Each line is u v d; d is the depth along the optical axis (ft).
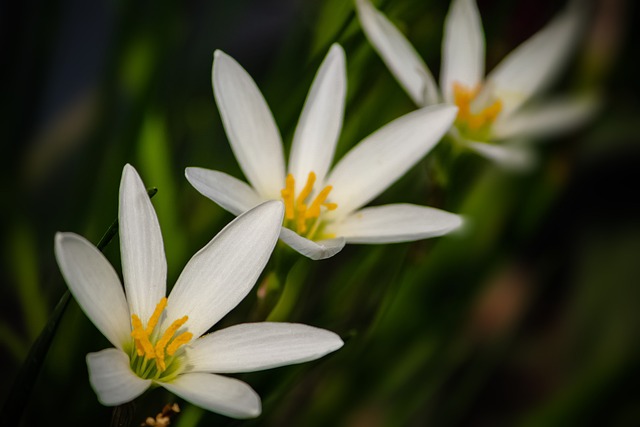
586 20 1.42
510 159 1.32
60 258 1.06
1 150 1.42
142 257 1.13
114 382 1.07
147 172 1.32
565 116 1.40
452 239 1.40
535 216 1.41
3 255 1.38
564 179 1.40
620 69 1.49
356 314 1.37
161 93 1.40
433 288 1.40
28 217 1.47
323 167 1.25
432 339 1.41
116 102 1.40
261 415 1.21
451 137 1.31
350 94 1.33
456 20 1.39
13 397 1.08
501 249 1.41
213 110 1.46
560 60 1.42
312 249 1.15
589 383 1.43
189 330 1.15
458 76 1.40
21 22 1.43
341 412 1.40
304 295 1.36
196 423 1.20
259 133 1.23
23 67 1.45
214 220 1.30
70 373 1.28
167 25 1.37
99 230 1.32
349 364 1.39
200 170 1.17
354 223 1.24
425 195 1.36
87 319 1.28
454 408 1.48
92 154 1.39
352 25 1.31
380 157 1.25
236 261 1.15
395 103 1.39
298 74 1.37
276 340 1.12
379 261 1.35
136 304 1.14
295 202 1.24
